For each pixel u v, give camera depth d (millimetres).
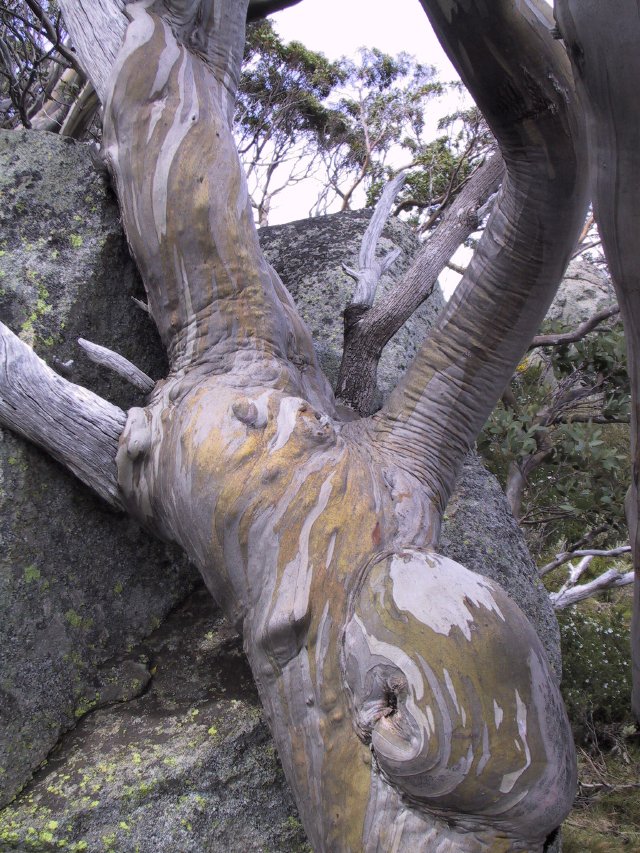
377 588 1946
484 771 1700
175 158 2666
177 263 2625
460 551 3398
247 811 2326
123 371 2654
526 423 4938
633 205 1385
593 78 1297
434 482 2332
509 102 1680
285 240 4879
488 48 1574
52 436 2494
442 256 3516
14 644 2412
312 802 1970
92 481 2541
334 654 1966
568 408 5633
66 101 6434
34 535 2525
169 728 2430
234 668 2629
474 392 2365
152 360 3100
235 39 3158
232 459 2170
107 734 2430
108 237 2990
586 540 5496
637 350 1626
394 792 1808
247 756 2383
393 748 1752
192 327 2602
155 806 2244
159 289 2688
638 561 1870
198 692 2553
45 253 2871
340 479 2141
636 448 1768
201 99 2820
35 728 2379
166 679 2615
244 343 2551
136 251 2744
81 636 2588
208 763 2330
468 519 3561
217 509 2150
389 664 1817
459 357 2334
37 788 2281
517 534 3729
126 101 2770
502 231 2094
